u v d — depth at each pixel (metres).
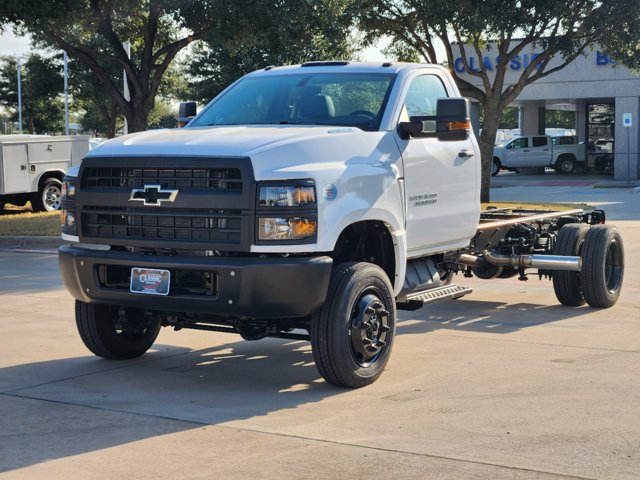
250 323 6.52
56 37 21.84
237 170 5.92
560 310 9.75
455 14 24.14
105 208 6.40
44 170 22.62
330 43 23.06
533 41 25.44
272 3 20.77
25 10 19.17
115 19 23.95
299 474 4.67
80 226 6.51
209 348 7.96
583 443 5.16
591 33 25.47
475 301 10.39
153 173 6.18
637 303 10.18
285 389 6.47
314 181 5.98
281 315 6.03
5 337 8.35
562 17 24.39
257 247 5.88
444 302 10.31
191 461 4.88
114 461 4.89
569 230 9.70
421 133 7.00
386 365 6.81
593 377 6.71
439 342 8.02
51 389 6.46
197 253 6.13
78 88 46.06
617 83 38.94
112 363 7.34
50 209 22.92
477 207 8.10
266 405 6.02
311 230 5.95
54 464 4.85
